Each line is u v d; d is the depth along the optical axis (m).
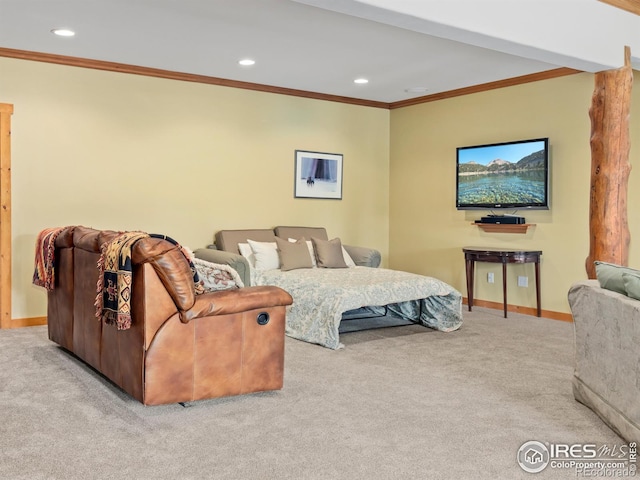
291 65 5.48
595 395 3.06
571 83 5.57
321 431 2.88
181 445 2.71
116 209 5.62
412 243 7.29
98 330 3.59
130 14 4.05
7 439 2.76
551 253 5.81
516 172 5.98
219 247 6.07
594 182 4.52
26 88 5.14
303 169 6.82
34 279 4.49
